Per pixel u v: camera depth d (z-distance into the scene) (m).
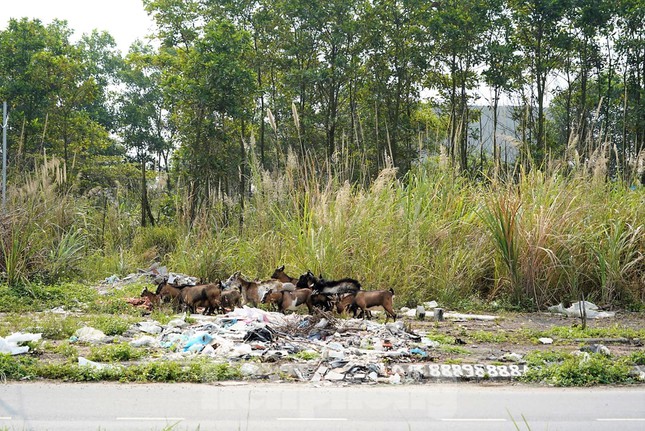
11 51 43.50
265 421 7.45
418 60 36.09
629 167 20.66
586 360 9.77
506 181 18.36
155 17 41.19
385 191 18.20
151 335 11.80
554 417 7.73
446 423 7.48
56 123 44.19
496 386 9.15
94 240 24.30
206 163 35.69
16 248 16.56
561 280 16.42
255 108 40.50
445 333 12.73
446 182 18.41
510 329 13.45
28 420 7.39
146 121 61.78
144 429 7.12
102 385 8.87
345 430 7.21
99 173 47.44
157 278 18.41
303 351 10.47
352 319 13.02
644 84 33.72
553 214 16.59
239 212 20.41
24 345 10.55
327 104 40.41
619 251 16.31
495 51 34.22
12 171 24.02
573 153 18.64
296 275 16.16
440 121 39.09
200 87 35.66
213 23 37.75
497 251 16.77
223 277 18.33
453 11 35.41
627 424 7.48
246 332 11.32
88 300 15.85
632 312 15.72
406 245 16.80
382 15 37.84
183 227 21.03
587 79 36.84
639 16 32.31
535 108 34.88
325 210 16.78
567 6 33.50
